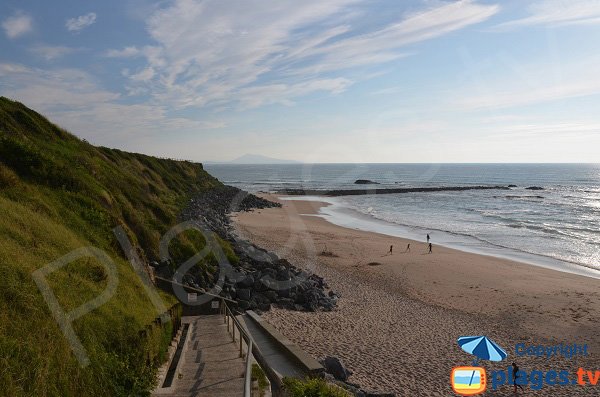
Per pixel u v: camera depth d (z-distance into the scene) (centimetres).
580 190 12194
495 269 3209
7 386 550
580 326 2036
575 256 3834
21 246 905
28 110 2294
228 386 830
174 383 837
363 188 10850
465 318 2119
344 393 974
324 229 4866
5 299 685
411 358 1553
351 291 2520
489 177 19088
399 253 3703
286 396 933
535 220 6150
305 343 1591
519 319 2128
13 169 1417
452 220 6072
